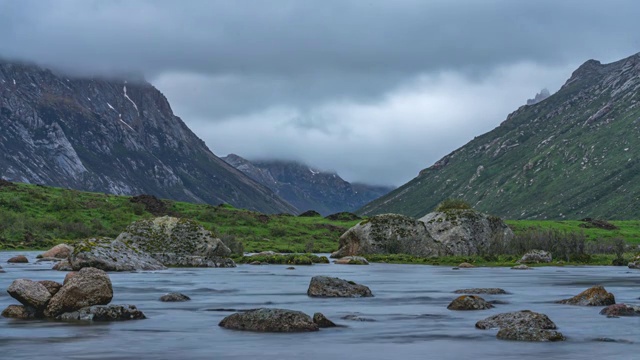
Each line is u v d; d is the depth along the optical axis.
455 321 26.33
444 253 107.81
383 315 28.36
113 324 24.91
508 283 49.66
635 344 20.55
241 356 18.36
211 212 172.38
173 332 22.89
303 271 66.31
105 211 160.25
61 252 81.88
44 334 22.22
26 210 152.25
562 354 18.73
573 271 70.31
